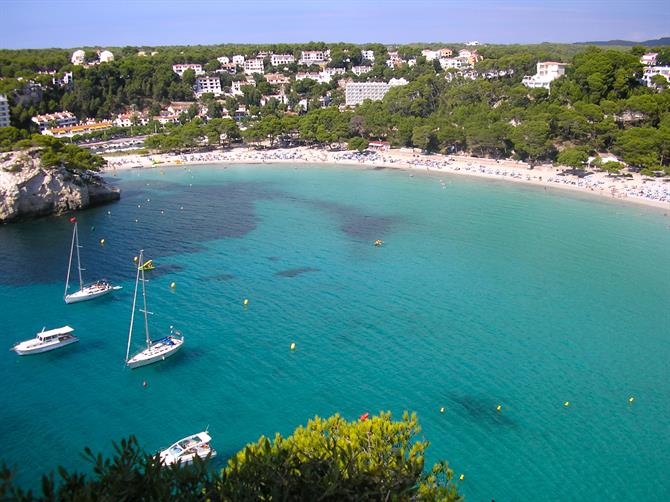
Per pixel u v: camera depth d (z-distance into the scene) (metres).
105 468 24.09
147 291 105.81
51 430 66.62
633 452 63.66
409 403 71.56
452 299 102.38
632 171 189.12
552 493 57.75
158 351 81.88
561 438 65.62
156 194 185.00
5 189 150.88
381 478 27.09
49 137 172.12
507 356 82.88
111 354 83.56
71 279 111.62
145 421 68.31
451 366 80.00
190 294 104.31
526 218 152.38
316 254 125.75
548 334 89.62
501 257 123.81
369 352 83.62
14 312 96.94
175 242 134.62
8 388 75.12
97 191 172.25
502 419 68.69
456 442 64.56
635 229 142.12
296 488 25.53
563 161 188.50
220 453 62.62
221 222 151.00
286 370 78.94
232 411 70.19
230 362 81.06
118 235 140.50
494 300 102.06
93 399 72.69
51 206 159.12
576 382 76.56
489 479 59.31
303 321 93.38
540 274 114.31
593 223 147.25
